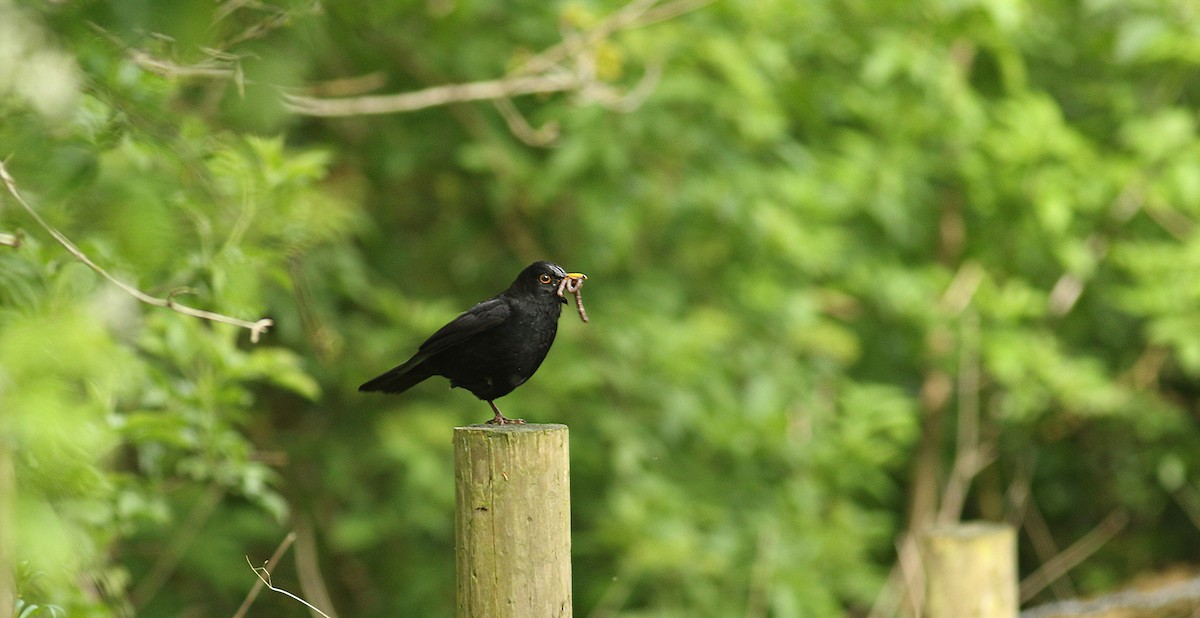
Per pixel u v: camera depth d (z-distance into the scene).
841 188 12.44
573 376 11.32
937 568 6.05
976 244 13.80
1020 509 14.36
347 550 12.91
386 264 13.39
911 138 12.84
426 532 13.29
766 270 12.59
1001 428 14.61
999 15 10.48
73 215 4.02
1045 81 13.91
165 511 7.08
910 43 11.66
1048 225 12.16
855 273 13.03
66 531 2.88
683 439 12.83
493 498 4.35
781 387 12.01
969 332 12.95
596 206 11.68
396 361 11.66
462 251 13.61
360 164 12.70
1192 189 11.70
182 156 4.73
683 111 12.05
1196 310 12.08
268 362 7.24
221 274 5.50
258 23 4.74
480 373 6.34
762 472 12.73
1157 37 11.09
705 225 12.63
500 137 12.04
